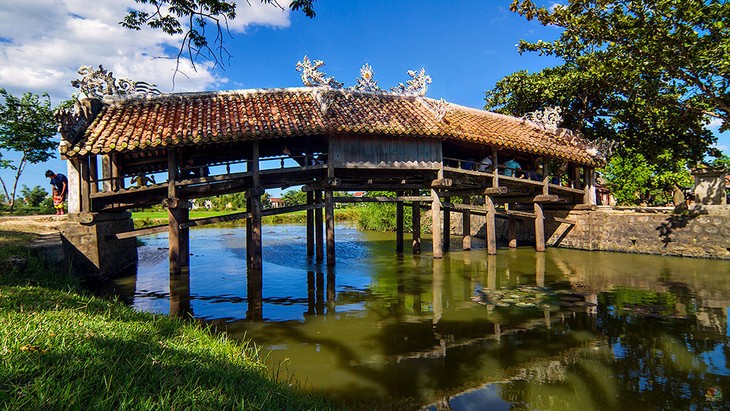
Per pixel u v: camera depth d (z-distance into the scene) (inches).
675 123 551.2
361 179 597.3
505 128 605.0
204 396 109.6
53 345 125.2
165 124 423.5
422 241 846.5
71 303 203.2
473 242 823.7
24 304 180.7
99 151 377.4
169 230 433.1
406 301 324.5
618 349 213.9
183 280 424.2
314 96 509.7
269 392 130.1
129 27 265.7
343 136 481.4
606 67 490.0
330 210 492.1
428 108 544.7
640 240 591.2
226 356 167.5
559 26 511.8
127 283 414.0
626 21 426.3
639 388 169.8
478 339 232.4
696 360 197.6
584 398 161.3
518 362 198.7
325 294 353.7
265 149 533.0
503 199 723.4
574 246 681.0
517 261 535.5
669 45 421.4
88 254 406.6
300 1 254.1
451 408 154.3
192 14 259.9
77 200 405.1
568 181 692.1
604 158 650.8
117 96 460.8
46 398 91.7
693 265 478.0
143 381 113.0
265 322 270.4
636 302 310.7
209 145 494.6
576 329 247.8
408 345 223.6
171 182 426.3
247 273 462.9
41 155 877.8
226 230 1296.8
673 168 844.0
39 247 331.9
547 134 661.9
